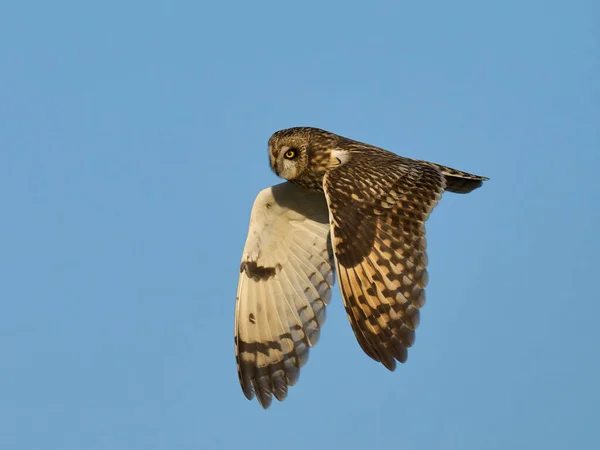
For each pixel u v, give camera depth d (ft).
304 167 47.55
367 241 41.88
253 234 48.70
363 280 41.73
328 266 48.29
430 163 46.19
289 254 48.67
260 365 48.75
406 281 41.39
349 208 42.34
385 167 43.47
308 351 48.37
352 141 47.75
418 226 41.86
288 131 48.37
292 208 48.47
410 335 41.14
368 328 41.55
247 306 48.93
